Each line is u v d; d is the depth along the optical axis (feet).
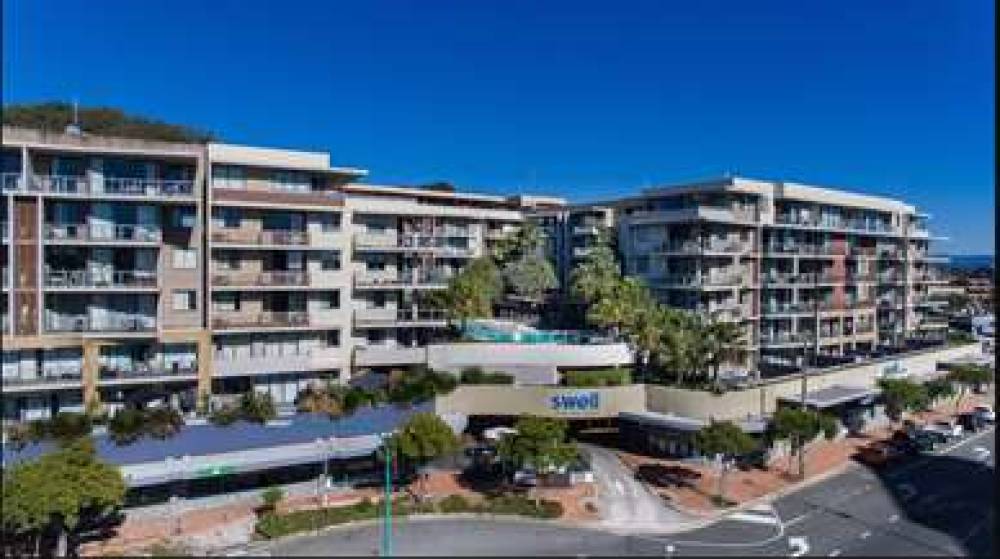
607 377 231.09
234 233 218.38
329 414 195.93
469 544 160.45
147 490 174.81
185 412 196.34
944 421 280.72
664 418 220.64
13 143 185.47
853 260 354.95
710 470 214.28
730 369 258.57
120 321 203.21
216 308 218.79
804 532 171.32
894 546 163.22
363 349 246.47
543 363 239.91
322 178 238.27
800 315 322.96
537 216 375.66
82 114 261.44
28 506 138.62
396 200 344.90
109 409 193.98
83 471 147.33
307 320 231.50
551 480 197.67
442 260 307.17
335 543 159.94
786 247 318.24
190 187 209.77
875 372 284.00
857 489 203.21
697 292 288.10
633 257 313.73
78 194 193.77
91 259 200.34
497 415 229.25
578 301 308.81
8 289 187.42
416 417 191.42
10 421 183.42
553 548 159.02
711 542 164.45
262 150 222.28
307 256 234.79
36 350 190.60
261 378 227.20
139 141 203.31
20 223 188.96
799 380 245.04
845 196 341.62
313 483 193.98
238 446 183.21
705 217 284.41
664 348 237.86
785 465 222.07
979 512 185.16
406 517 175.01
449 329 273.54
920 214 400.47
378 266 279.28
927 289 425.69
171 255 210.18
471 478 201.98
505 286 317.63
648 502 188.85
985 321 457.27
